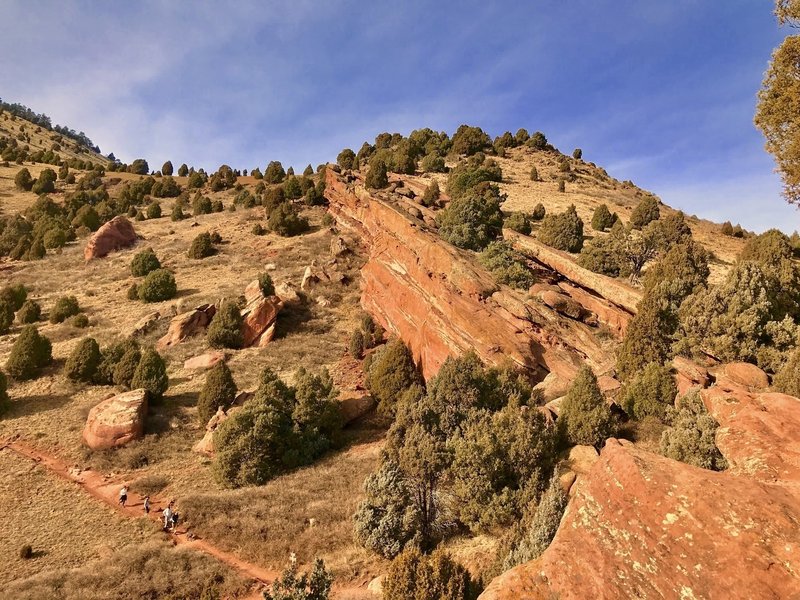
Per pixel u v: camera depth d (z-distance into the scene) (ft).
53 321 149.59
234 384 104.88
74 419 99.86
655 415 70.79
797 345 67.62
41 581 56.59
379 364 112.16
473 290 110.42
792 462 36.83
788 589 25.36
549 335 100.42
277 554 63.00
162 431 97.66
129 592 54.75
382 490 65.00
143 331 141.38
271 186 335.26
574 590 30.78
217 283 174.40
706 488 30.99
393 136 373.40
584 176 309.42
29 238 236.43
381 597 50.26
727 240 187.52
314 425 94.38
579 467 62.85
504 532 57.36
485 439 64.54
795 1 56.13
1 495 76.64
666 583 28.40
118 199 319.68
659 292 90.89
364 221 188.44
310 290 165.78
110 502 77.41
